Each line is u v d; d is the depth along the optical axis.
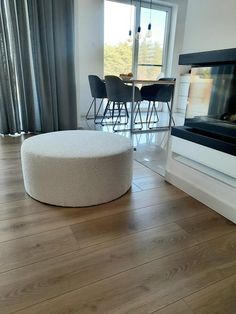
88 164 1.45
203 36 1.64
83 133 1.94
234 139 1.43
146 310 0.88
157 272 1.05
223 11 1.46
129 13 5.11
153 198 1.69
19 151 2.59
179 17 5.53
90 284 0.98
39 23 3.07
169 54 5.82
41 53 3.18
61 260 1.10
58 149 1.54
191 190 1.72
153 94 4.10
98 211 1.50
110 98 3.72
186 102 1.83
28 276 1.01
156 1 5.22
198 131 1.67
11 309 0.86
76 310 0.87
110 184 1.58
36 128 3.48
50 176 1.47
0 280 0.98
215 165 1.50
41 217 1.42
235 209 1.40
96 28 4.73
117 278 1.01
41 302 0.89
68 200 1.52
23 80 3.19
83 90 4.93
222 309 0.89
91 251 1.16
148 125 4.25
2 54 2.94
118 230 1.33
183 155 1.75
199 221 1.44
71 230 1.31
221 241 1.26
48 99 3.35
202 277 1.03
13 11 2.88
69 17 3.24
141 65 5.64
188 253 1.17
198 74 1.68
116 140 1.79
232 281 1.02
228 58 1.32
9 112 3.16
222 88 1.56
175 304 0.91
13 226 1.33
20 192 1.71
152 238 1.27
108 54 5.13
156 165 2.31
